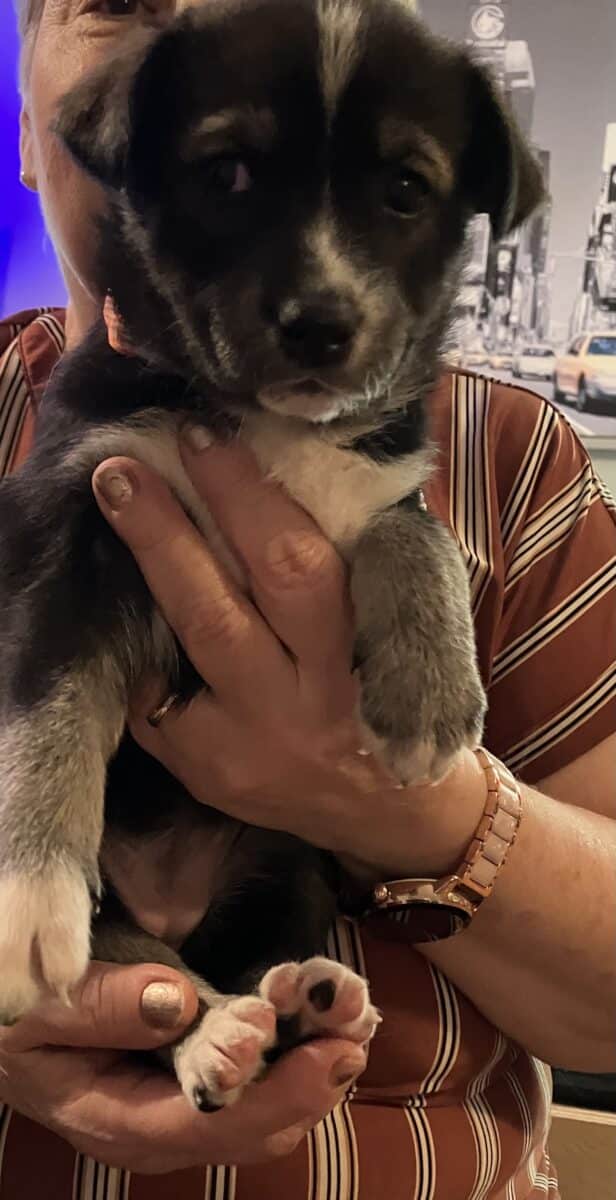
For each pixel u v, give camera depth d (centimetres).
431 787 34
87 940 31
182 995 30
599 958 37
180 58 36
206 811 39
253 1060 28
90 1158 33
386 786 33
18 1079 31
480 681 37
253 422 36
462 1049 37
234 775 34
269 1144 29
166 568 32
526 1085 41
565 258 93
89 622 35
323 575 33
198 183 35
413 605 34
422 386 40
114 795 38
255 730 33
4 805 33
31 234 89
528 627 43
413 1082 36
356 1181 33
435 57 37
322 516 36
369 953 37
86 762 34
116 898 37
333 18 35
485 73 39
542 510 44
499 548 43
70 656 34
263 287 34
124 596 36
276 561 33
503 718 43
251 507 35
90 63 44
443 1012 37
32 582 36
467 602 37
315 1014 29
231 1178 33
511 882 36
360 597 35
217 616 32
